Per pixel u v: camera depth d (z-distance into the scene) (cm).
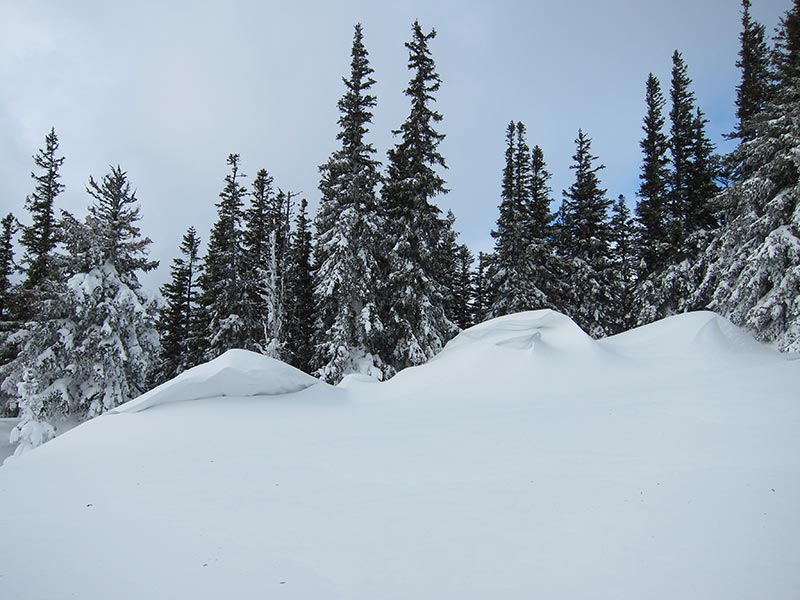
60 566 445
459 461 745
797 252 1680
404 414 1172
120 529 540
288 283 3117
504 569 409
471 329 1886
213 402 1245
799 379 1030
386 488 643
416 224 2217
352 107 2270
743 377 1132
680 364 1433
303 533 507
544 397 1220
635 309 2898
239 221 2802
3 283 2788
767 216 1798
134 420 1132
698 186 2736
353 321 2162
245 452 887
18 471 853
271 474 739
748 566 389
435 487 634
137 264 2216
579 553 430
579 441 801
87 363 1948
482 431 920
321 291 2169
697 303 2500
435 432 944
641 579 380
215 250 3008
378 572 413
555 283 3005
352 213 2134
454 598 365
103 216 2172
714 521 474
